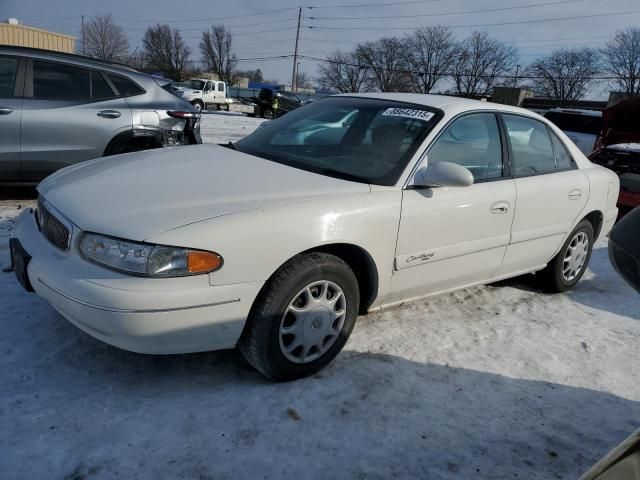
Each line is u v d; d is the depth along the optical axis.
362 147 3.18
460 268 3.38
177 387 2.59
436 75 65.75
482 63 64.12
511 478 2.24
